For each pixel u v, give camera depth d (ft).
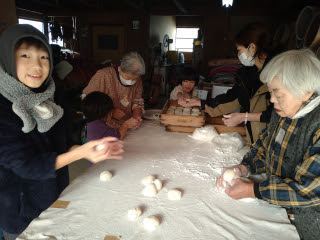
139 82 7.63
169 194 3.46
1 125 2.96
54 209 3.17
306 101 2.75
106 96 5.42
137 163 4.51
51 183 3.81
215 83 11.56
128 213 3.05
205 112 7.12
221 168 4.39
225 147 5.25
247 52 5.20
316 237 2.84
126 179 3.94
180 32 41.75
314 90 2.62
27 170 3.00
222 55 24.53
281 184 2.92
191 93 9.39
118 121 6.81
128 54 6.47
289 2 16.51
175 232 2.83
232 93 6.40
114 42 27.63
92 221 2.97
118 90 6.97
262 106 5.62
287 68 2.64
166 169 4.31
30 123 3.03
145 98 20.83
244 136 6.22
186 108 7.06
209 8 23.79
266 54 4.97
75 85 15.62
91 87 6.68
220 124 6.62
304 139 2.91
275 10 22.12
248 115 5.50
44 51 3.06
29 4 24.16
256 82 5.58
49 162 3.07
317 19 7.52
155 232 2.83
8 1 9.77
